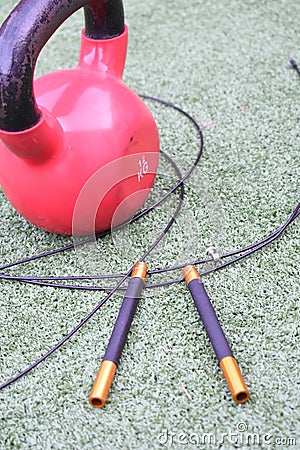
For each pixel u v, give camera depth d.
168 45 1.57
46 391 0.83
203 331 0.89
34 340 0.90
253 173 1.16
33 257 1.02
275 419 0.78
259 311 0.91
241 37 1.57
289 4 1.67
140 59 1.53
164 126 1.31
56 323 0.92
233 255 1.00
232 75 1.44
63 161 0.90
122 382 0.84
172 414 0.80
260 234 1.04
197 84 1.43
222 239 1.03
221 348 0.82
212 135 1.27
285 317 0.90
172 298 0.94
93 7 0.94
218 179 1.16
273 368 0.84
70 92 0.92
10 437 0.78
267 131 1.27
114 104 0.93
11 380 0.85
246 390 0.78
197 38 1.58
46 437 0.78
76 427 0.79
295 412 0.78
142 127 0.97
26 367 0.86
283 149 1.22
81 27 1.66
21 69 0.76
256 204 1.09
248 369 0.84
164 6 1.72
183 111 1.35
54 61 1.54
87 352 0.88
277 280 0.96
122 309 0.89
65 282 0.98
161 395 0.82
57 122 0.88
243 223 1.06
